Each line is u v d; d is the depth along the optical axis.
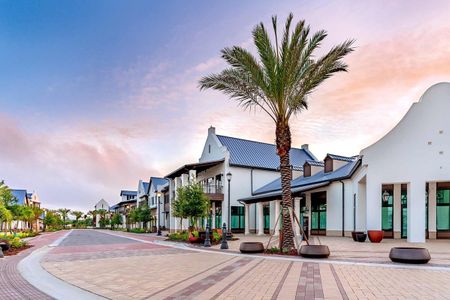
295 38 15.52
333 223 27.80
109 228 88.19
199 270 11.86
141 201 68.88
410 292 8.02
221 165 38.25
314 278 9.83
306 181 31.19
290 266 12.24
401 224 25.62
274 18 16.20
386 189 26.20
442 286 8.63
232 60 16.45
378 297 7.57
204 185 37.34
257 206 36.50
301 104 18.02
